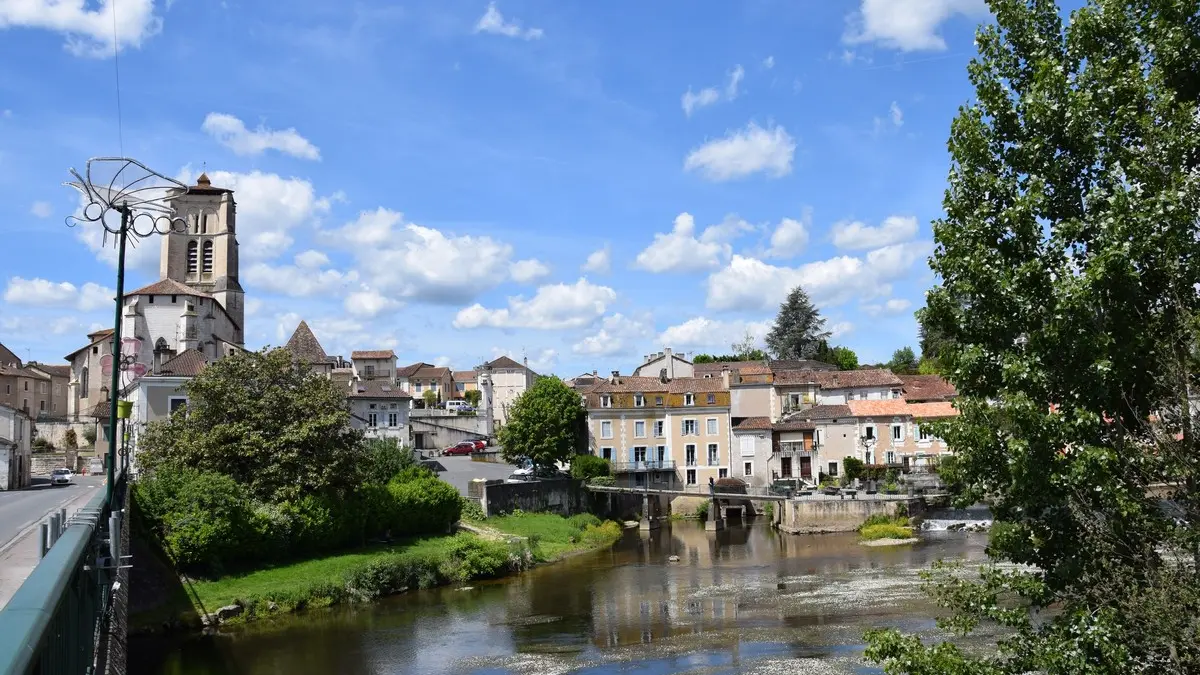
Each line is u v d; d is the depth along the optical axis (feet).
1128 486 42.73
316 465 153.17
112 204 59.82
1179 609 38.96
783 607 123.44
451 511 183.42
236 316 313.32
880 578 142.92
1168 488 42.16
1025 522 48.08
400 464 199.11
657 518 259.19
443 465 281.74
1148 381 43.32
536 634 113.19
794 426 268.41
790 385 296.10
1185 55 45.03
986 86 49.24
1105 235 41.83
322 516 149.79
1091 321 42.32
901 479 226.58
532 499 222.69
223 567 134.31
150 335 246.47
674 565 168.96
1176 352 40.06
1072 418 42.86
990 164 48.93
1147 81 43.70
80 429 280.10
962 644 92.58
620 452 279.49
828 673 89.92
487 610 129.08
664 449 281.95
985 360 46.80
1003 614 47.65
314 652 104.78
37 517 98.37
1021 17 48.98
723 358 471.62
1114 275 41.11
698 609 125.49
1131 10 46.93
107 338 244.01
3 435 174.91
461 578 153.79
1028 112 45.96
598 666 97.04
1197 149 42.73
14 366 360.89
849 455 258.37
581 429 282.56
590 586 147.64
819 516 213.05
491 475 256.11
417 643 109.09
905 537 194.59
